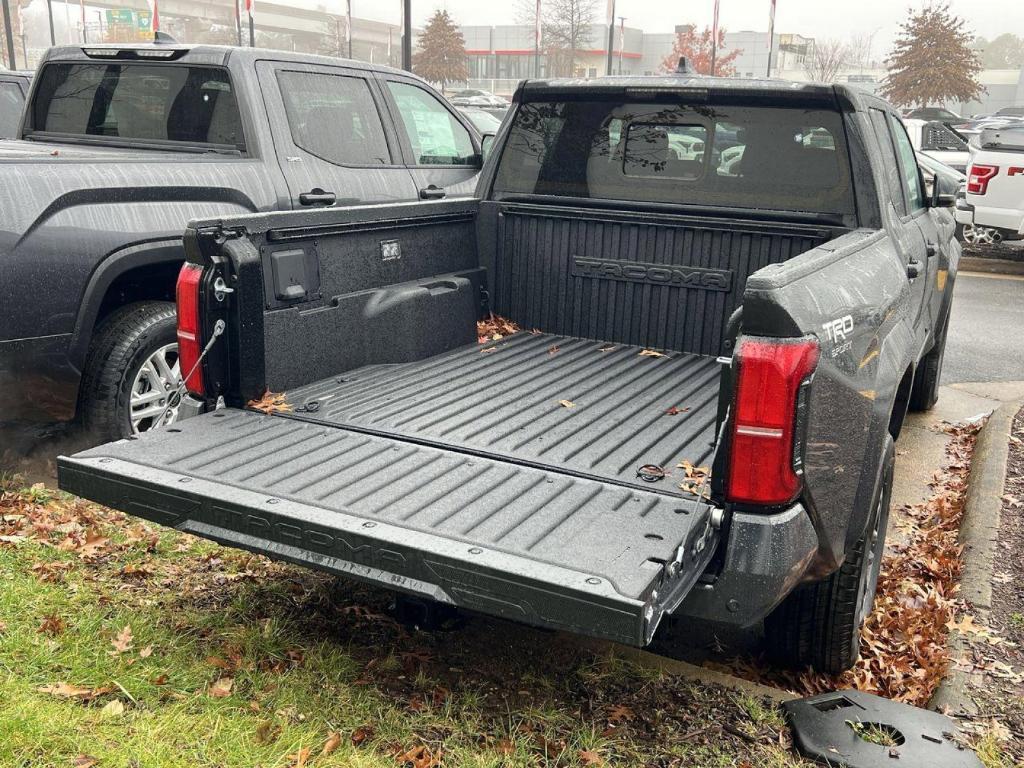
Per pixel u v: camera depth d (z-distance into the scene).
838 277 3.03
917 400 6.84
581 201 4.71
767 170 4.32
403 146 6.50
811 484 2.75
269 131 5.47
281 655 3.35
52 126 6.11
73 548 4.05
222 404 3.49
